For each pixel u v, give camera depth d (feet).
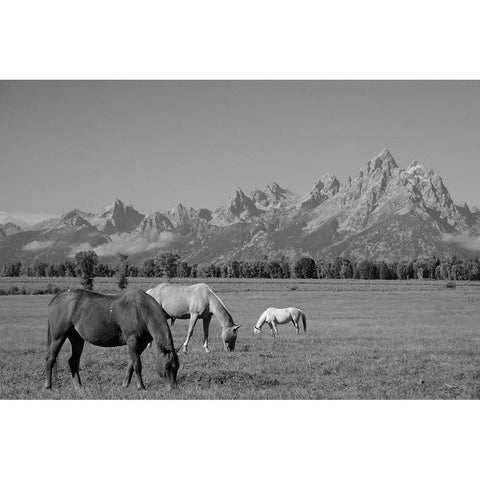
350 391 48.42
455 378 53.78
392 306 171.94
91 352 67.51
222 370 54.13
